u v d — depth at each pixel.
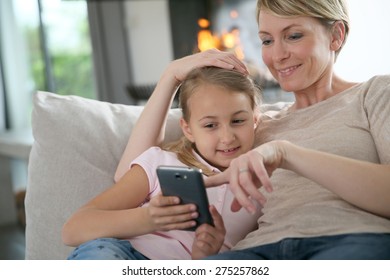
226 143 1.47
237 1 5.29
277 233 1.28
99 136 1.79
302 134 1.51
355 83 1.63
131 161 1.63
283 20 1.52
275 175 1.46
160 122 1.66
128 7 6.95
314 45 1.54
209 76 1.50
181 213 1.20
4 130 7.28
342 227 1.22
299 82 1.57
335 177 1.22
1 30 7.82
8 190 4.44
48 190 1.73
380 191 1.22
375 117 1.42
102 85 6.96
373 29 3.03
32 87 8.04
